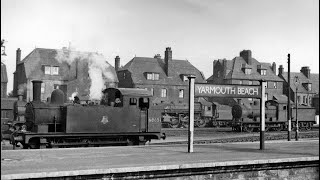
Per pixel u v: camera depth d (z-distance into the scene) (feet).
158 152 49.26
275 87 222.89
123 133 73.15
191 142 49.57
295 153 48.60
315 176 43.68
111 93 78.69
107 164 36.01
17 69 199.41
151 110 77.77
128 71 201.46
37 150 50.21
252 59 229.66
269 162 40.16
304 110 155.53
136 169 33.27
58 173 30.35
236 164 38.22
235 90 54.75
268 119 145.18
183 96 205.46
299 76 238.07
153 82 199.52
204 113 181.27
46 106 69.26
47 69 187.52
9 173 29.73
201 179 36.96
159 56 217.15
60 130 71.51
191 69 216.54
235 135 114.93
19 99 124.36
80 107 70.33
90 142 70.59
